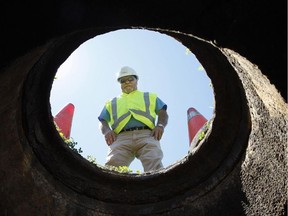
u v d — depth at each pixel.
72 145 4.30
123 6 2.23
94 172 3.72
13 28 2.22
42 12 2.20
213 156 3.59
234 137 3.48
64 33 2.35
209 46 3.22
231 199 3.32
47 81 3.42
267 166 3.02
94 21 2.32
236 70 3.18
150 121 5.82
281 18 2.25
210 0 2.22
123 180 3.73
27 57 2.51
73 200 3.51
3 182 3.07
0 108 2.94
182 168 3.70
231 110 3.50
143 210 3.62
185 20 2.32
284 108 2.55
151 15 2.30
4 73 2.45
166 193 3.65
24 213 3.17
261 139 3.15
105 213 3.58
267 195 2.97
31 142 3.45
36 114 3.51
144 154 5.64
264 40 2.33
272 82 2.42
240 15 2.29
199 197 3.53
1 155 3.07
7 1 2.12
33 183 3.32
